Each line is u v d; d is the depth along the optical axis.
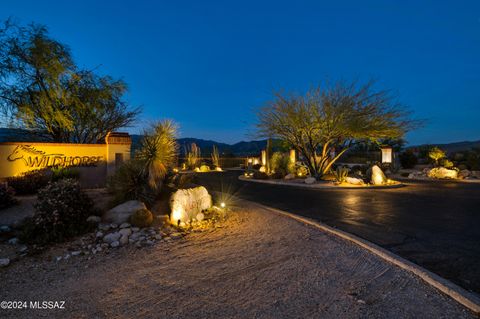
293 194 13.64
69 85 14.27
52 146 11.25
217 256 5.05
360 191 14.77
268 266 4.52
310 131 18.73
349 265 4.52
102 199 8.88
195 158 37.28
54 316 3.20
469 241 5.93
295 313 3.14
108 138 11.87
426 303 3.33
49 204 6.13
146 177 8.58
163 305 3.38
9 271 4.50
